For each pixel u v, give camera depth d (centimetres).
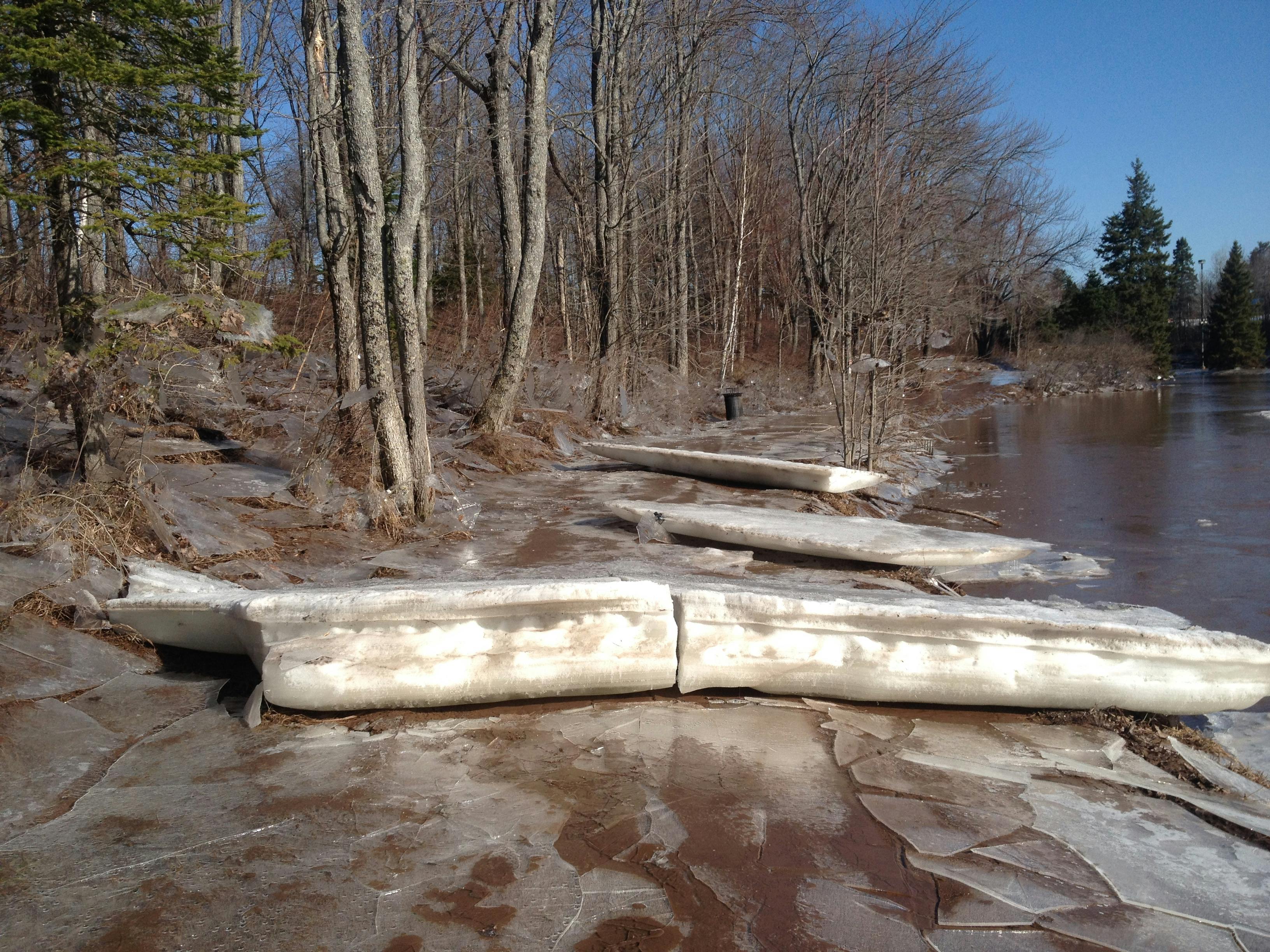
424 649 469
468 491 1088
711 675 491
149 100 673
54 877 323
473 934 294
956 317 3073
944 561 783
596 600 478
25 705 440
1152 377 4447
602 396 1847
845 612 484
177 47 673
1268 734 506
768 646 492
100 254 687
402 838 353
